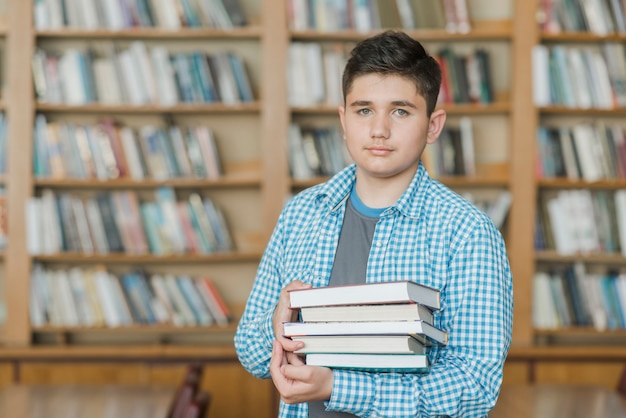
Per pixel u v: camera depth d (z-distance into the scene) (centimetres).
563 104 450
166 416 277
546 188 467
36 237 441
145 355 443
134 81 444
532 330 448
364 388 142
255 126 471
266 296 171
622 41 462
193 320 451
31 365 439
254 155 471
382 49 152
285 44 442
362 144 154
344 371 143
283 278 167
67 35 448
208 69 446
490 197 469
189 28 446
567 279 453
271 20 443
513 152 448
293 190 466
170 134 448
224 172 469
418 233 156
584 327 451
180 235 448
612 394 318
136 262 469
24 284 443
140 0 444
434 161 448
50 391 319
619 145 448
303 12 445
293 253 167
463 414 145
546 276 452
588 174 449
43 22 442
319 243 163
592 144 448
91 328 445
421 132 154
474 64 451
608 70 449
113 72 444
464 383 143
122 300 448
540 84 445
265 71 443
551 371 445
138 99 445
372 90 151
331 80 446
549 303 451
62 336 452
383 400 142
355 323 141
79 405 294
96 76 445
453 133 450
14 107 440
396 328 137
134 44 456
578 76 448
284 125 444
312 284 161
